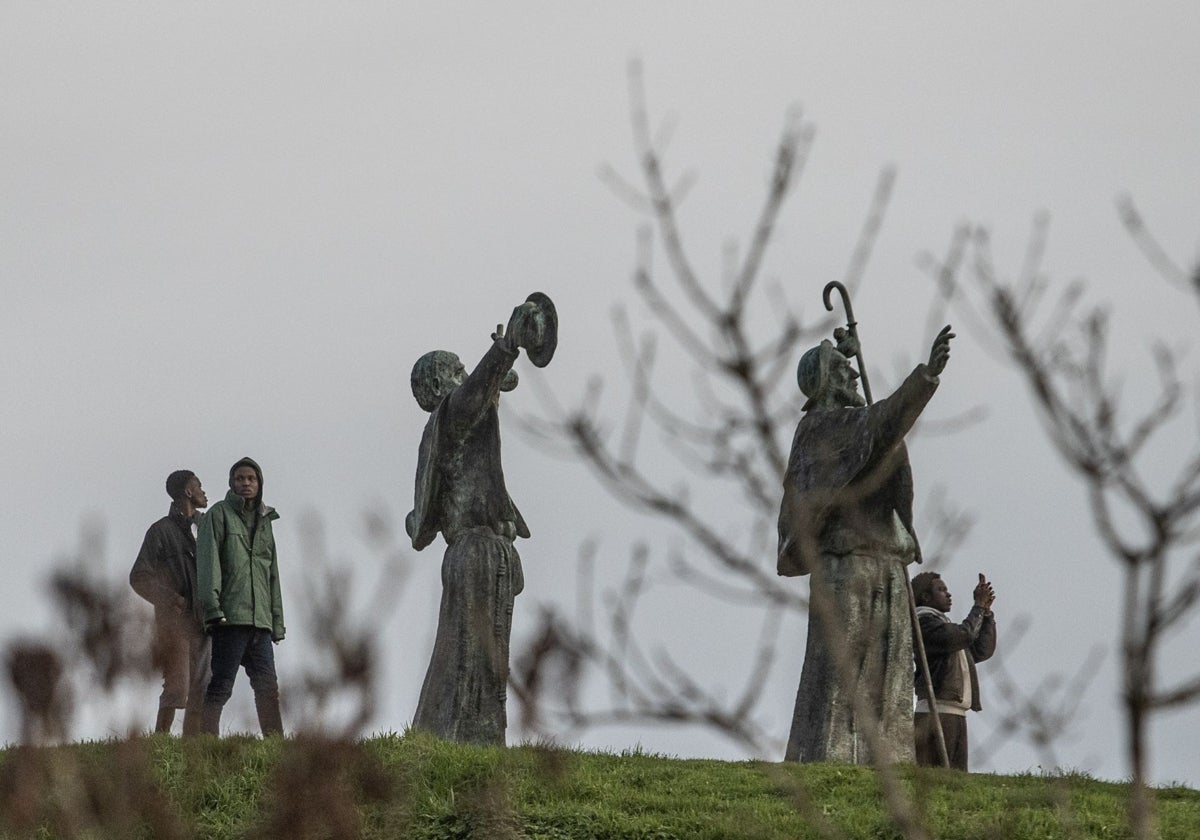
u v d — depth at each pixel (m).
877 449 60.94
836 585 61.31
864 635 60.88
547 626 22.58
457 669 62.72
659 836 48.41
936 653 61.81
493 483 65.00
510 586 64.06
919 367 59.97
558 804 50.62
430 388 67.81
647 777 54.50
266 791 48.31
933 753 60.81
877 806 50.75
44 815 28.81
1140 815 20.86
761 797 52.28
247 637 59.19
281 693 25.61
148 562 59.69
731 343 20.89
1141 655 20.81
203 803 49.16
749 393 20.97
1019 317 21.41
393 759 52.91
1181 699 20.69
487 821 48.69
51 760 26.34
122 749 27.08
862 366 63.69
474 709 62.41
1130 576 20.88
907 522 62.06
